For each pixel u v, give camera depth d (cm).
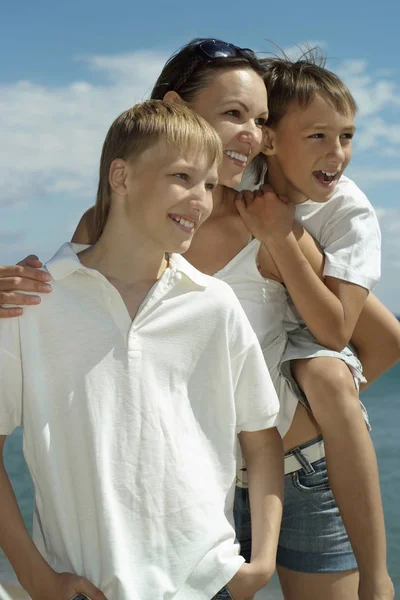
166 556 190
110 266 211
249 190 281
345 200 281
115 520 187
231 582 198
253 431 222
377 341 300
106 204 216
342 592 266
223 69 253
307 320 257
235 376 216
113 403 196
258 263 262
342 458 245
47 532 199
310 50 287
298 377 256
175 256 216
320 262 271
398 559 655
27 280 199
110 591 185
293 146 273
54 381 196
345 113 269
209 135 208
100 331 199
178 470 196
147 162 204
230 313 214
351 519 246
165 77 267
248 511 259
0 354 195
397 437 1274
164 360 203
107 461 191
